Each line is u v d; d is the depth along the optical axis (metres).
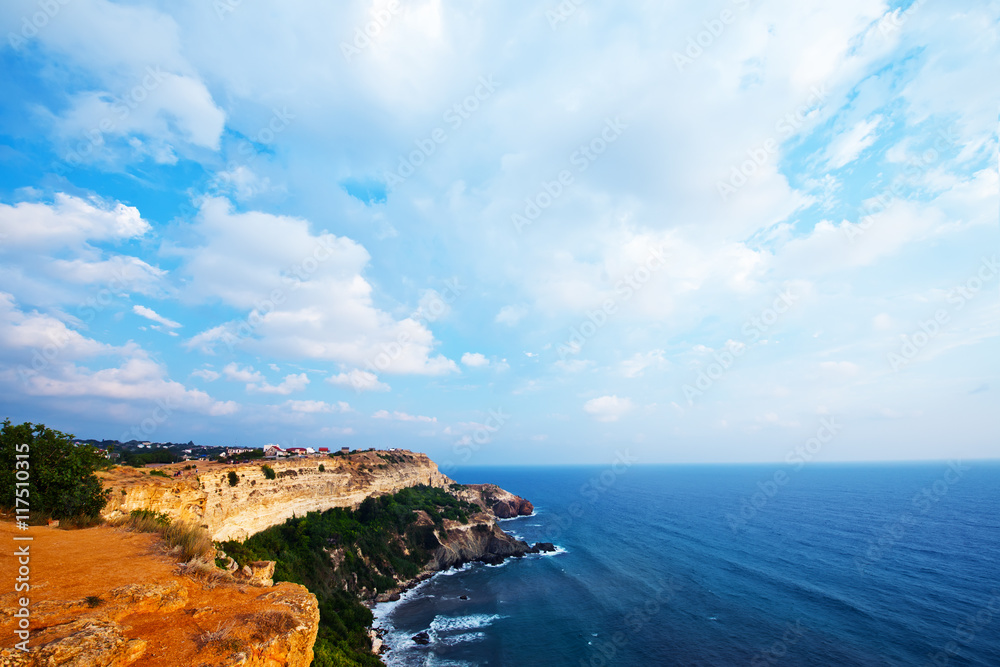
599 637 43.09
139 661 7.78
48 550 12.97
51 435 19.84
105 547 14.17
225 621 9.74
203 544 15.28
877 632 43.88
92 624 8.05
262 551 45.09
